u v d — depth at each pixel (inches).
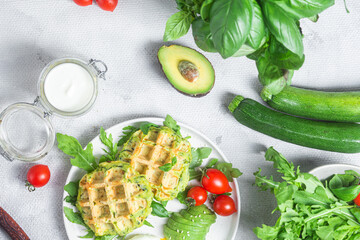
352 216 31.2
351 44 34.4
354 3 34.3
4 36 32.9
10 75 32.9
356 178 32.1
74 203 31.6
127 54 33.6
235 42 24.1
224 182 31.9
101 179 30.8
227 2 24.1
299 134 32.1
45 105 30.1
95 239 31.9
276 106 32.7
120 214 30.2
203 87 31.5
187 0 27.9
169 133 31.4
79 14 33.2
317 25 34.3
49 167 32.9
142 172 31.4
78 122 33.2
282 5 24.6
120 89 33.6
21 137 32.4
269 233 30.8
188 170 32.0
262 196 34.1
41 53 33.1
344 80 34.5
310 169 34.4
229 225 33.3
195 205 32.4
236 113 32.9
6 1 32.8
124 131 32.6
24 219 32.7
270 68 28.4
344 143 32.0
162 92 33.8
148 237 32.5
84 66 30.2
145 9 33.6
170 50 31.6
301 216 31.0
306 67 34.4
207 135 34.1
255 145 34.3
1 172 32.7
